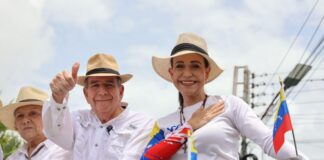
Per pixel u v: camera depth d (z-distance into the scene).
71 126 5.10
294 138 3.86
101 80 5.25
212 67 4.77
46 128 4.95
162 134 4.64
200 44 4.64
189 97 4.60
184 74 4.54
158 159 4.40
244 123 4.27
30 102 5.92
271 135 4.10
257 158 5.85
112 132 5.21
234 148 4.35
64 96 4.73
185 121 4.54
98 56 5.35
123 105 5.60
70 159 5.48
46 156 5.72
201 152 4.28
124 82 5.52
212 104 4.49
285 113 3.91
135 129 5.21
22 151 6.01
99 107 5.24
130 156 5.03
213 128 4.29
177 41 4.73
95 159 5.12
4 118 6.20
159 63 5.05
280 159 3.96
